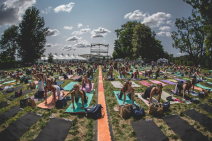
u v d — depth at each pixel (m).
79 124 5.04
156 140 4.02
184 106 6.63
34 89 9.74
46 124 4.84
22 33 36.81
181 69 22.36
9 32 38.91
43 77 7.95
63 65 32.50
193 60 34.47
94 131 4.65
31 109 6.16
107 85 11.25
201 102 7.18
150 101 6.84
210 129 4.64
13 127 4.62
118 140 4.16
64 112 5.89
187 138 4.15
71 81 13.02
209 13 24.70
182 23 32.44
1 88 10.13
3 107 6.47
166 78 14.85
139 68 26.73
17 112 5.84
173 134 4.37
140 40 41.09
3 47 39.34
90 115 5.61
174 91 8.70
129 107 5.66
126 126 4.89
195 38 32.44
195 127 4.85
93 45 41.53
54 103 6.79
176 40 34.19
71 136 4.31
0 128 4.71
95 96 8.24
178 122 4.99
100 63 39.16
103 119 5.45
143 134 4.33
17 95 7.98
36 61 43.66
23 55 38.03
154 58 49.94
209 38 24.47
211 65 32.06
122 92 6.80
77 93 6.15
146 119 5.25
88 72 14.20
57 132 4.40
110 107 6.57
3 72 17.47
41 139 4.04
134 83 11.91
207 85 11.42
